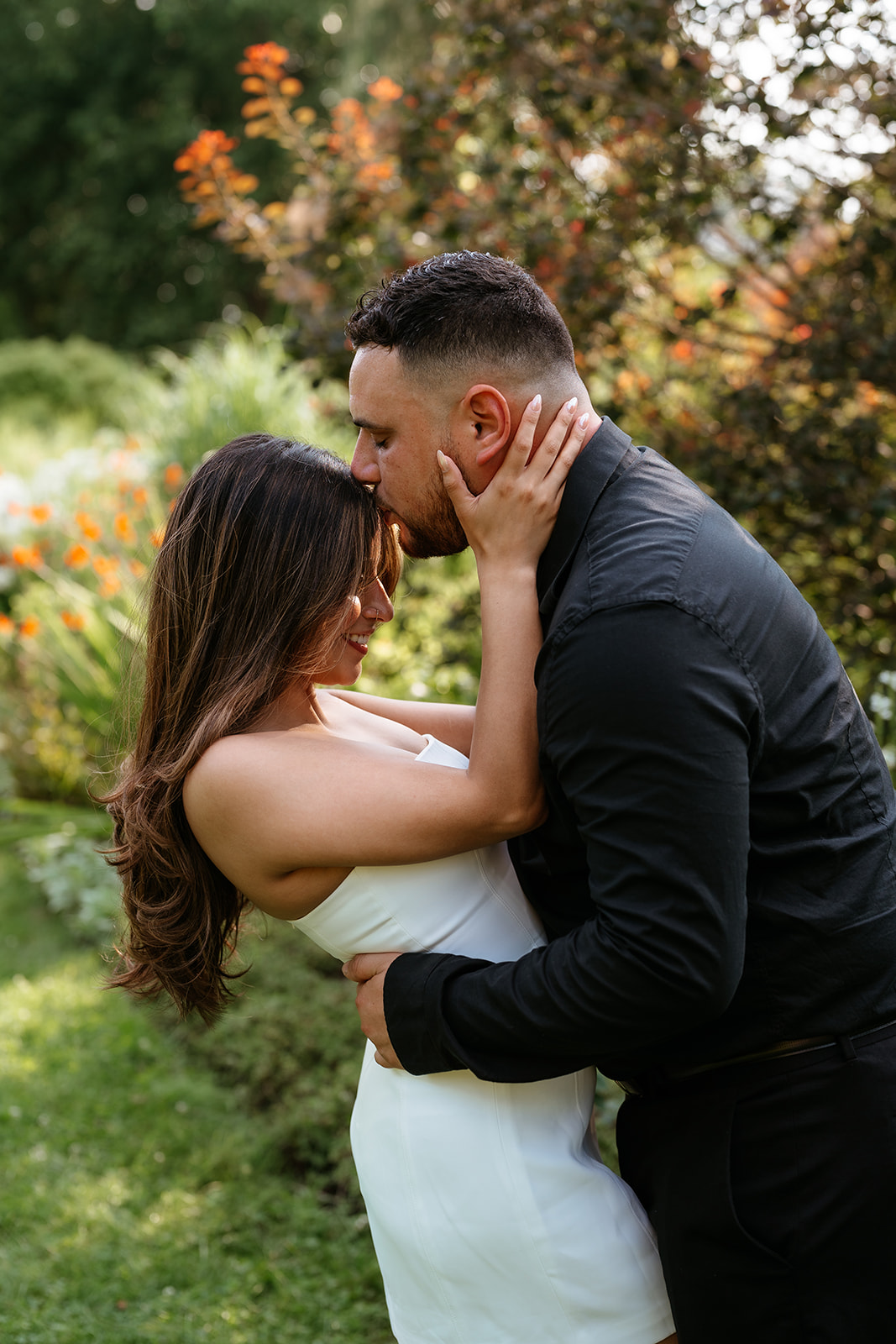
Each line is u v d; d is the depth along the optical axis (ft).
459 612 13.10
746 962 4.33
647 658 3.96
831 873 4.37
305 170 13.05
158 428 22.97
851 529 10.31
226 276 57.93
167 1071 11.53
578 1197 4.76
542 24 10.73
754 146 9.95
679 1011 3.97
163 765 5.00
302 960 12.10
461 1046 4.44
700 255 12.11
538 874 5.04
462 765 5.12
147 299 60.85
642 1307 4.78
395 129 12.22
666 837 3.89
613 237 10.75
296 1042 10.77
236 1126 10.46
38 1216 9.28
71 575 19.56
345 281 12.29
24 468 29.63
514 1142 4.74
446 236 11.53
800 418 10.27
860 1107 4.32
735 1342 4.50
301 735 4.87
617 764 3.95
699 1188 4.50
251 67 12.78
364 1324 8.06
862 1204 4.30
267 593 4.93
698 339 11.36
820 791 4.37
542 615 4.57
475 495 4.70
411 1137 4.83
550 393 4.58
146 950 5.29
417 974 4.61
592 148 11.44
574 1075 5.05
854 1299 4.33
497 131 12.02
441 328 4.50
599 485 4.52
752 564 4.43
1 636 20.25
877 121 10.01
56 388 42.24
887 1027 4.47
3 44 59.88
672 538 4.25
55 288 63.87
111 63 59.21
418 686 13.02
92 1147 10.25
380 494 4.98
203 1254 8.73
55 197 62.28
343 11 53.88
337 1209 9.29
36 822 17.92
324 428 19.61
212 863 5.18
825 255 11.24
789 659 4.37
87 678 16.96
